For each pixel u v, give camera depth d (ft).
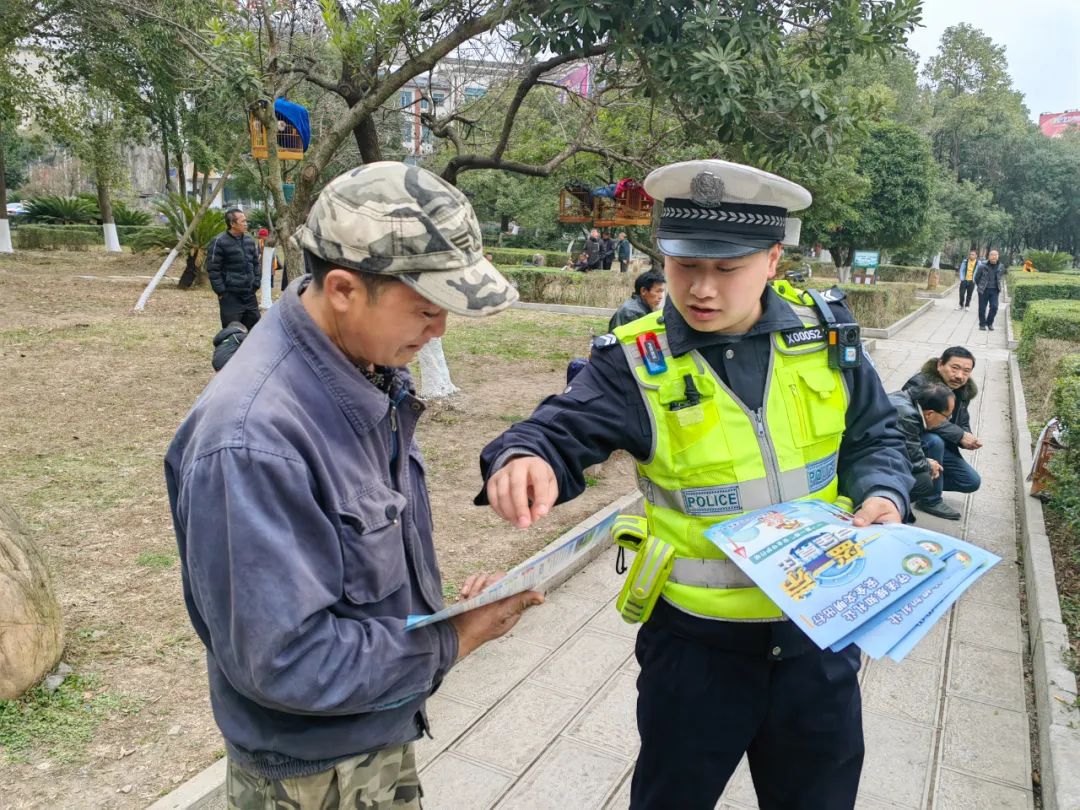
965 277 70.64
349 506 4.20
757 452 5.84
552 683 10.98
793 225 5.85
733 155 19.98
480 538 15.33
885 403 6.45
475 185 82.07
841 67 18.65
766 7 17.74
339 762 4.45
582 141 23.21
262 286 41.24
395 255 3.92
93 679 10.21
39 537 14.39
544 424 5.70
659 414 5.86
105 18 39.06
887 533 5.36
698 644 6.08
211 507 3.83
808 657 6.01
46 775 8.57
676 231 5.54
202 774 8.57
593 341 6.15
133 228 90.38
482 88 25.52
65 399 23.93
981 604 13.82
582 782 9.10
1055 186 172.35
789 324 5.97
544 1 17.60
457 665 11.36
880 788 9.14
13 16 47.42
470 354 34.86
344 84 21.03
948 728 10.31
